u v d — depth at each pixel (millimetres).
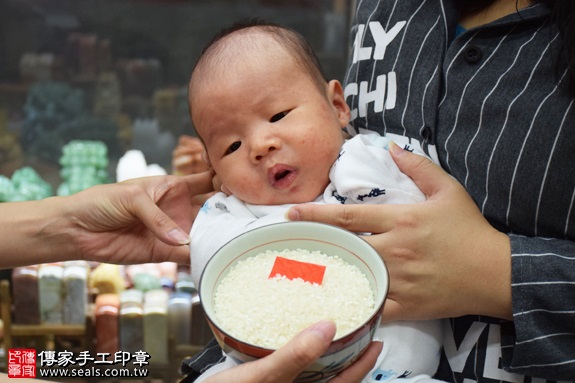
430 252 908
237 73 1092
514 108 940
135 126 2488
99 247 1253
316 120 1084
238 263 823
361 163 1023
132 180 1260
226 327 741
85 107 2520
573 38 856
